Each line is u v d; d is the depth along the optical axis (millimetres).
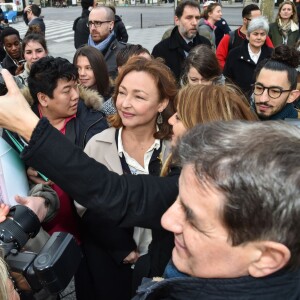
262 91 2045
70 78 2088
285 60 2031
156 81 1639
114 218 1049
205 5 6387
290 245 624
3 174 1381
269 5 9016
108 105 2646
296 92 2088
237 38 5230
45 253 1094
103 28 4441
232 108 1217
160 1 43062
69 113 2164
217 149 647
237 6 35500
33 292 1199
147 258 1367
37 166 975
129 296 1844
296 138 650
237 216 611
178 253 765
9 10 24828
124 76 1675
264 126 685
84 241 1816
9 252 1118
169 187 1100
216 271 685
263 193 595
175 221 725
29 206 1430
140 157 1768
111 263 1783
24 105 1014
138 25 21719
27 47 3725
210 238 655
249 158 615
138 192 1068
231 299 688
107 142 1765
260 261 655
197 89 1257
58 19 28672
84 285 1903
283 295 695
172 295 753
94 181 1004
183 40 4402
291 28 5770
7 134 1548
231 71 4484
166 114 1731
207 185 632
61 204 1832
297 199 595
